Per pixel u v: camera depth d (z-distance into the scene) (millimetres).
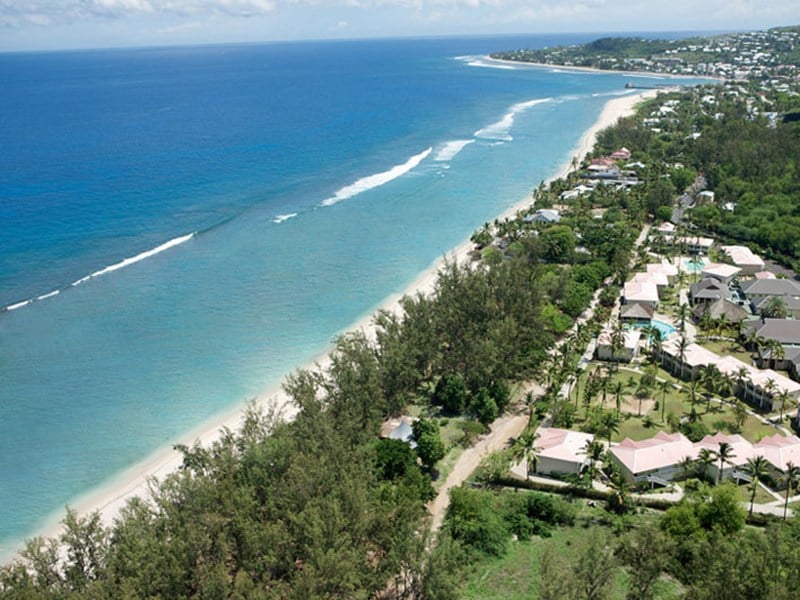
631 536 74125
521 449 85812
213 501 67812
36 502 84500
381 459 83438
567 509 77938
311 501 66312
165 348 119438
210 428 98062
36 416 100812
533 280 130750
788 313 127375
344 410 88312
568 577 64688
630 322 127312
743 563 60875
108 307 133500
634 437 93688
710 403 101875
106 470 90062
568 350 108438
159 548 61094
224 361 115750
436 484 86250
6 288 139250
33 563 63969
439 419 100250
